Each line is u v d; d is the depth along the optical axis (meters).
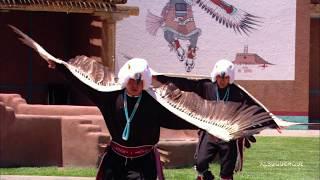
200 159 11.39
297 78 33.72
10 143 15.72
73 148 15.95
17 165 15.79
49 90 29.19
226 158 11.20
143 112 7.82
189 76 11.15
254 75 33.69
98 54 26.11
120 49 32.84
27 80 29.33
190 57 33.38
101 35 25.83
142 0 32.88
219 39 33.50
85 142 15.84
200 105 7.56
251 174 15.84
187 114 7.57
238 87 11.30
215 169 16.20
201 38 33.41
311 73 37.53
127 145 7.94
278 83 33.72
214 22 33.47
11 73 29.14
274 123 7.30
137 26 32.91
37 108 17.81
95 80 8.00
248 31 33.59
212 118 7.39
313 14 34.81
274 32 33.62
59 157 16.03
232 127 7.22
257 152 20.91
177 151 16.27
